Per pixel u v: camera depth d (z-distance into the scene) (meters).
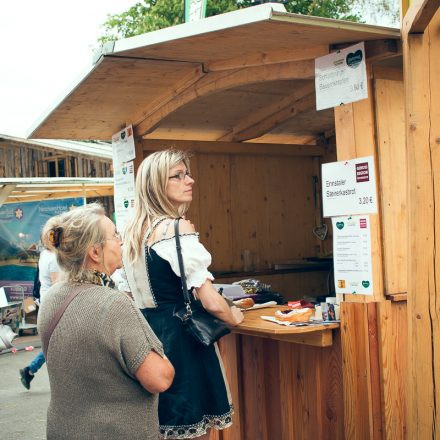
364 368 3.37
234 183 6.21
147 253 3.07
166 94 4.68
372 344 3.38
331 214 3.57
